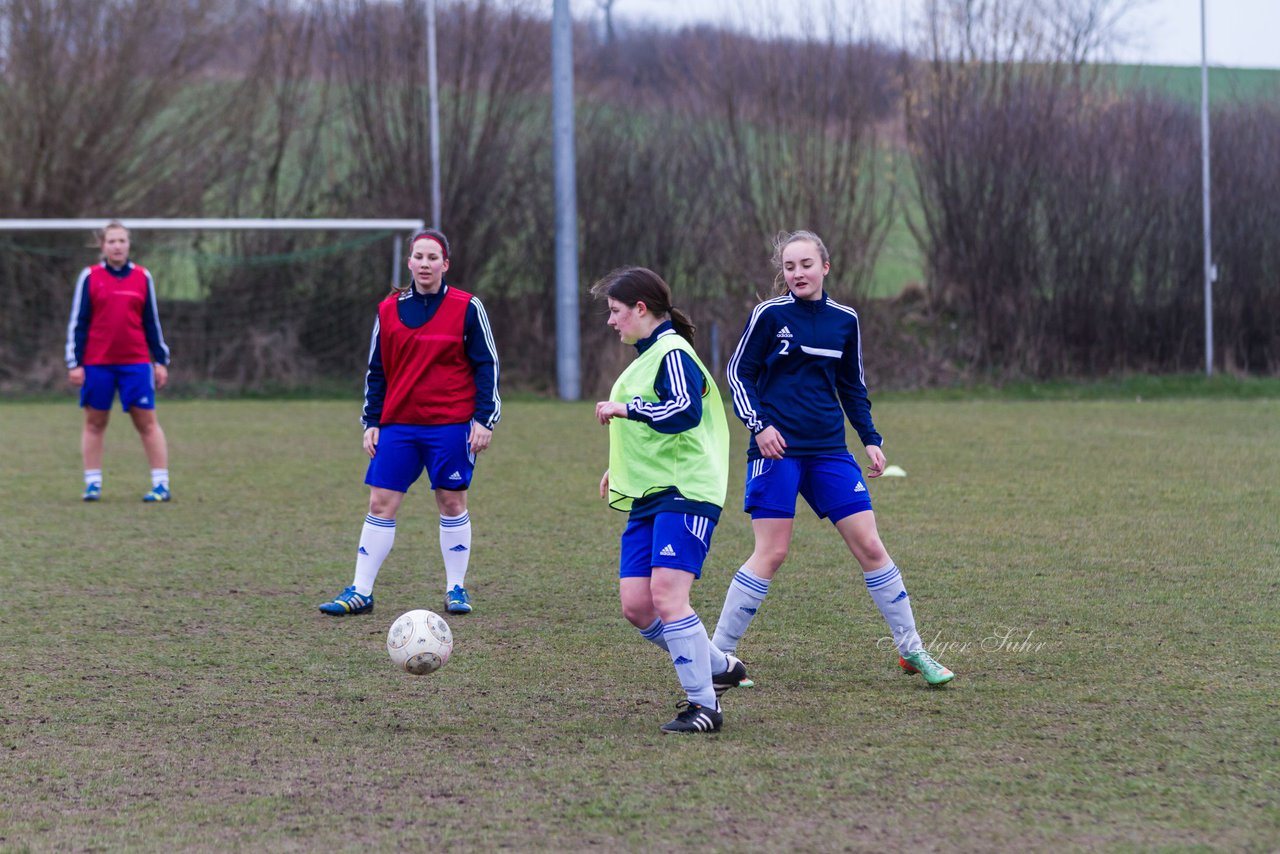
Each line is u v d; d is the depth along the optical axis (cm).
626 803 652
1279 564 1311
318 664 953
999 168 4038
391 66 4000
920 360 4053
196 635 1041
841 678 905
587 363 3881
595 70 4200
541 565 1352
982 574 1267
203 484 1966
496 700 855
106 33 3944
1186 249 4050
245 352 3800
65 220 3900
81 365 1759
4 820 634
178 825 626
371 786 682
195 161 4072
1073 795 657
